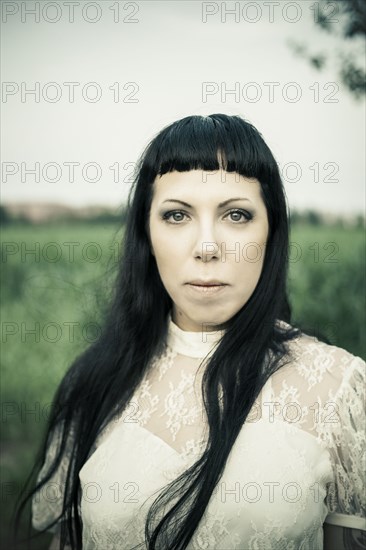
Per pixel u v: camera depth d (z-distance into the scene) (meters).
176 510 1.47
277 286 1.68
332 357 1.60
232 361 1.62
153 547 1.47
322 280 3.90
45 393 4.66
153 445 1.58
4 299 6.05
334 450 1.49
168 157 1.57
